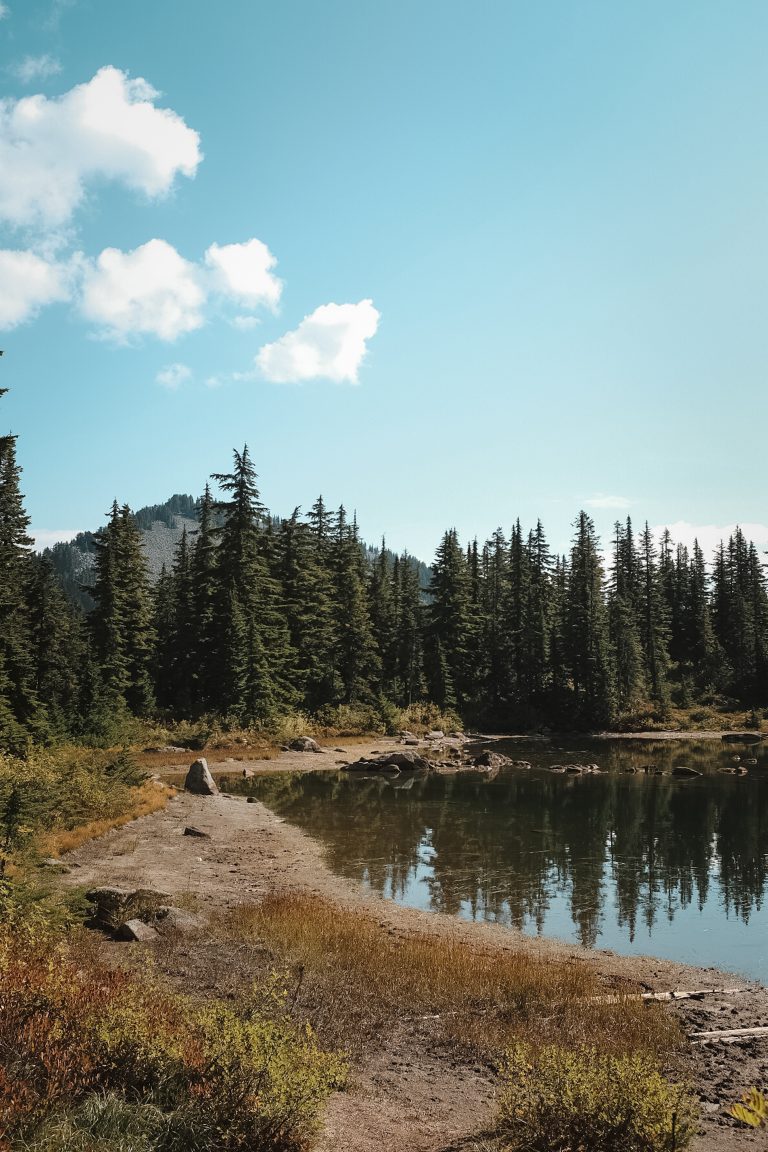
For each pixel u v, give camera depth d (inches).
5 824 593.6
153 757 1753.2
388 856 912.3
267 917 581.6
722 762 2018.9
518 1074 292.5
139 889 589.9
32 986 266.4
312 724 2452.0
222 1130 225.8
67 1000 266.5
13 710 1561.3
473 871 855.1
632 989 499.5
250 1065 242.2
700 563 4146.2
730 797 1408.7
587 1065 285.4
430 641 3122.5
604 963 569.9
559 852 954.1
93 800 960.3
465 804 1310.3
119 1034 249.3
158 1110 221.9
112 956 453.7
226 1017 266.4
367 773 1748.3
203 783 1316.4
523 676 3240.7
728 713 3250.5
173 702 2534.5
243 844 927.0
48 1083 222.7
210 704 2321.6
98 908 543.8
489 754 1955.0
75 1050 241.6
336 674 2753.4
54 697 1910.7
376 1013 407.8
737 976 548.7
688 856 939.3
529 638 3250.5
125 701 2158.0
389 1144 261.6
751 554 4490.7
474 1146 261.4
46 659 2039.9
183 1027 273.4
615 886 803.4
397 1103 305.0
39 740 1366.9
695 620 4060.0
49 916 411.2
